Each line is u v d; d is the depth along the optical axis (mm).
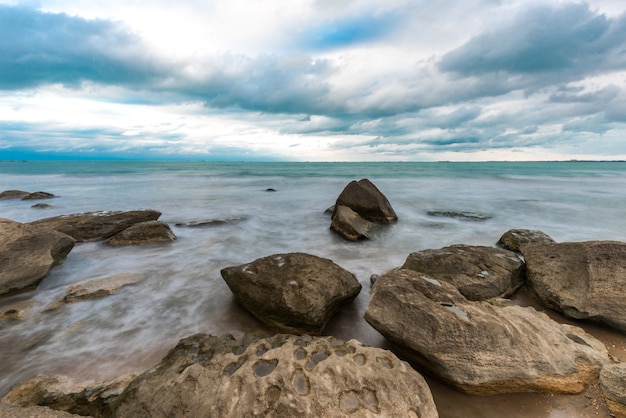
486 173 51062
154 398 3281
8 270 6547
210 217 15359
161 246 10219
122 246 9992
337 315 5922
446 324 4117
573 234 11930
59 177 38625
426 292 4781
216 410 3064
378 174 48938
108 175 43188
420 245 10633
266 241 11156
